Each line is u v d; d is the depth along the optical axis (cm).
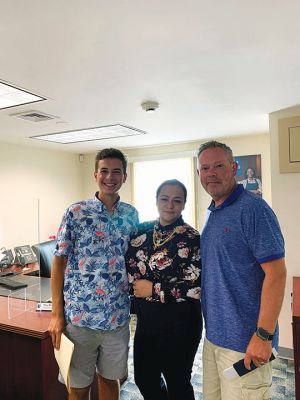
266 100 247
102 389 164
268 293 118
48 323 179
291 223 275
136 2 120
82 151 510
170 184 153
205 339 143
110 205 161
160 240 151
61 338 152
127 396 220
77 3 119
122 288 157
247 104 257
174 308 144
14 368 179
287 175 276
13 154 423
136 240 158
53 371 174
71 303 153
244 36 148
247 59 172
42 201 466
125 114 280
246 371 120
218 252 129
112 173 157
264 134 397
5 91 215
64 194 506
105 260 153
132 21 132
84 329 151
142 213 498
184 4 122
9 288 250
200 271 143
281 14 130
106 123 311
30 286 263
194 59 171
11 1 117
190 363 149
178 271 144
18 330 173
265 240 120
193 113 283
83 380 158
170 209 150
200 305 149
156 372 152
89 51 159
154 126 332
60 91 216
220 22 135
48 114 273
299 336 184
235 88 218
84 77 192
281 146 275
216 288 130
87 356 156
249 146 407
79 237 154
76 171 532
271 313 116
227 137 412
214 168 135
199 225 457
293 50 162
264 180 400
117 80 199
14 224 421
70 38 145
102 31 140
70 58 166
